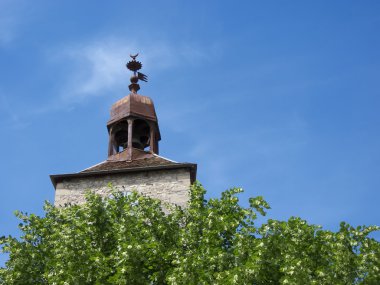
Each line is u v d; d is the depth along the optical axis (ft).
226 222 52.31
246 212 53.21
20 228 57.82
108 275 49.70
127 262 47.06
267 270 45.80
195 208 56.13
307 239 49.29
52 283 48.57
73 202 78.28
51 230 57.36
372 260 46.14
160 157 84.84
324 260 47.91
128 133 88.22
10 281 51.62
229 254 47.98
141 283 46.57
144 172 80.84
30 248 54.80
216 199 56.39
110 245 54.39
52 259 51.62
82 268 48.47
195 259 46.60
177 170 80.59
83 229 54.85
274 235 47.93
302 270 43.96
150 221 56.03
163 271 49.65
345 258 46.32
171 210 60.23
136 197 59.82
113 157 86.17
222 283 43.83
